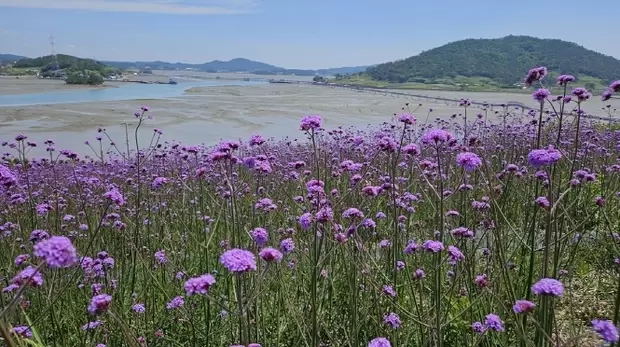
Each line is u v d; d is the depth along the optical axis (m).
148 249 7.30
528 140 13.33
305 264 6.03
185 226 8.12
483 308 4.90
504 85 135.75
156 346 5.07
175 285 6.09
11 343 2.74
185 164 15.08
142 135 31.39
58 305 5.52
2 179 5.20
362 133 25.83
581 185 6.90
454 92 106.44
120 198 4.58
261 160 5.74
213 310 5.69
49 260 2.62
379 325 4.55
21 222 8.60
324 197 5.61
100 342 5.14
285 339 5.31
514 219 7.93
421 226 7.33
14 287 4.44
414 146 4.66
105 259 5.62
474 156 4.23
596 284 6.39
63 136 30.14
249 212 7.93
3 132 31.28
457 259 4.41
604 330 2.87
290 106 58.56
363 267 4.93
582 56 119.81
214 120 41.72
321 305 5.11
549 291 3.16
